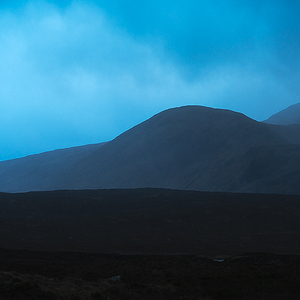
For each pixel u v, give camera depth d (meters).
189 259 25.30
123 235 41.03
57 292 12.37
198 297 13.60
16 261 21.55
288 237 41.91
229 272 18.59
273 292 14.48
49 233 40.62
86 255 27.28
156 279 16.42
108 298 12.68
